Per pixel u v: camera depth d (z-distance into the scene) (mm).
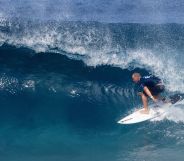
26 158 31359
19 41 48406
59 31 50344
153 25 68938
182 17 78812
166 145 33750
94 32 52625
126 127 36969
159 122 37375
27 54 47094
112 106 41219
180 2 90438
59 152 32625
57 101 41156
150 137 35219
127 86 43844
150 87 38781
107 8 83062
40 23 51938
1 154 31984
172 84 45625
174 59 50469
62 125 37531
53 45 48625
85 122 38188
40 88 42188
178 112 38594
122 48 50094
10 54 46781
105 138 35344
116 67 47062
